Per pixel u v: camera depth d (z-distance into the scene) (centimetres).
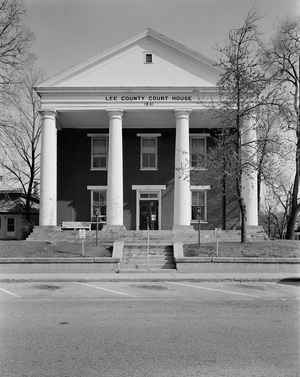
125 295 1650
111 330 1001
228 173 2675
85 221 3950
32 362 758
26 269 2394
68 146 4031
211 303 1440
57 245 2898
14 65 3228
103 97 3562
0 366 737
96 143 4044
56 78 3581
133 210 3956
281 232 4991
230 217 3856
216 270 2403
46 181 3525
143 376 688
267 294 1683
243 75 2725
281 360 768
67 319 1138
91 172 4003
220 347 852
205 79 3578
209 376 686
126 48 3628
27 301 1484
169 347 851
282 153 3434
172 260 2647
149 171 3981
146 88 3531
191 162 3931
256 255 2552
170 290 1797
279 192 5341
